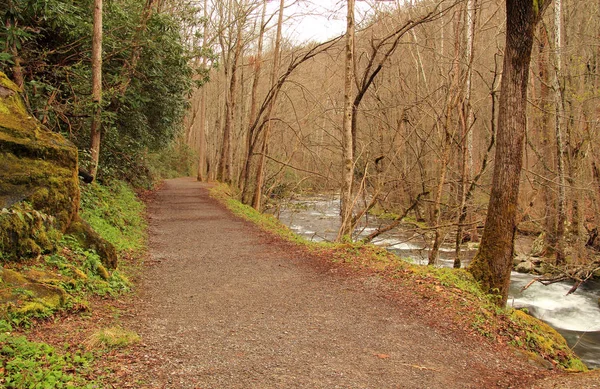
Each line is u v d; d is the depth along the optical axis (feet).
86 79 41.14
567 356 20.56
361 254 31.73
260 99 101.14
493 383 15.11
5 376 11.14
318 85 74.90
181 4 57.98
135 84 51.11
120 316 18.35
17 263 18.69
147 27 46.44
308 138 71.15
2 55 26.99
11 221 18.79
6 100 23.30
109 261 23.91
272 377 13.66
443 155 43.60
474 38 42.32
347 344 16.97
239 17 79.77
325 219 84.17
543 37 59.57
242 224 49.26
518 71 25.13
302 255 33.63
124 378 12.59
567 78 57.57
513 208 26.12
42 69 37.27
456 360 16.56
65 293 17.67
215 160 139.54
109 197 43.14
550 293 46.01
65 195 22.86
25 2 31.17
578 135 58.03
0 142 20.94
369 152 55.01
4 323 14.23
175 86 58.23
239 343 16.34
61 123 41.42
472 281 26.35
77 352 13.70
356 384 13.66
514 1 24.32
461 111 47.50
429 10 50.70
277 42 65.26
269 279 26.48
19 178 20.71
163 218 51.34
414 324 19.70
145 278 25.66
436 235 42.75
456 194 50.52
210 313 19.86
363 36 54.08
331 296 23.25
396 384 13.94
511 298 44.42
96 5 37.73
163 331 17.08
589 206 62.85
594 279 50.37
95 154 39.22
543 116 61.05
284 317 19.72
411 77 63.46
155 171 115.75
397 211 72.02
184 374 13.35
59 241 21.77
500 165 26.13
